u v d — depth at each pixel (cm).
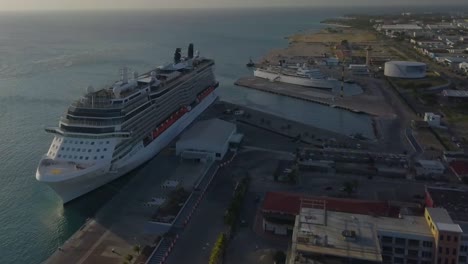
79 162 11431
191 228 9950
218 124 15512
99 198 11781
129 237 9575
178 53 19925
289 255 8112
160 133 14588
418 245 8000
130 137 12319
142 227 9956
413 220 8569
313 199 10194
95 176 11375
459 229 7719
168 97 15425
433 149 15112
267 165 13575
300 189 11900
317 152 14075
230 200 11288
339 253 7050
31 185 12681
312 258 7125
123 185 12344
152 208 10781
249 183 12200
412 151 14950
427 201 10212
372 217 8688
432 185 12144
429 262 8025
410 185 12206
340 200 10169
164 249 9112
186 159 13650
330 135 16738
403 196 11512
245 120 18412
